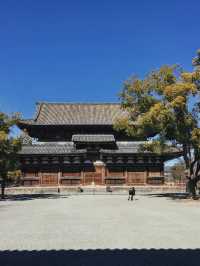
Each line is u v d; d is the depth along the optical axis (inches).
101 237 893.8
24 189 3400.6
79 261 662.5
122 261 660.7
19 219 1288.1
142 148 2415.1
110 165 3499.0
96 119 3745.1
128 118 2461.9
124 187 3447.3
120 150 3508.9
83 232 971.3
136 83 2353.6
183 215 1384.1
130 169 3489.2
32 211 1579.7
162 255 703.7
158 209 1637.6
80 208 1713.8
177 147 2388.0
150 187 3437.5
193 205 1846.7
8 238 893.8
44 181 3469.5
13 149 2331.4
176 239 863.7
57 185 3472.0
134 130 2422.5
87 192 3353.8
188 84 2112.5
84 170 3494.1
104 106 4015.8
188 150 2295.8
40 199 2422.5
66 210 1614.2
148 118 2138.3
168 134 2180.1
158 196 2600.9
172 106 2071.9
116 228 1041.5
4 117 2336.4
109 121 3700.8
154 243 818.2
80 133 3688.5
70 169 3494.1
